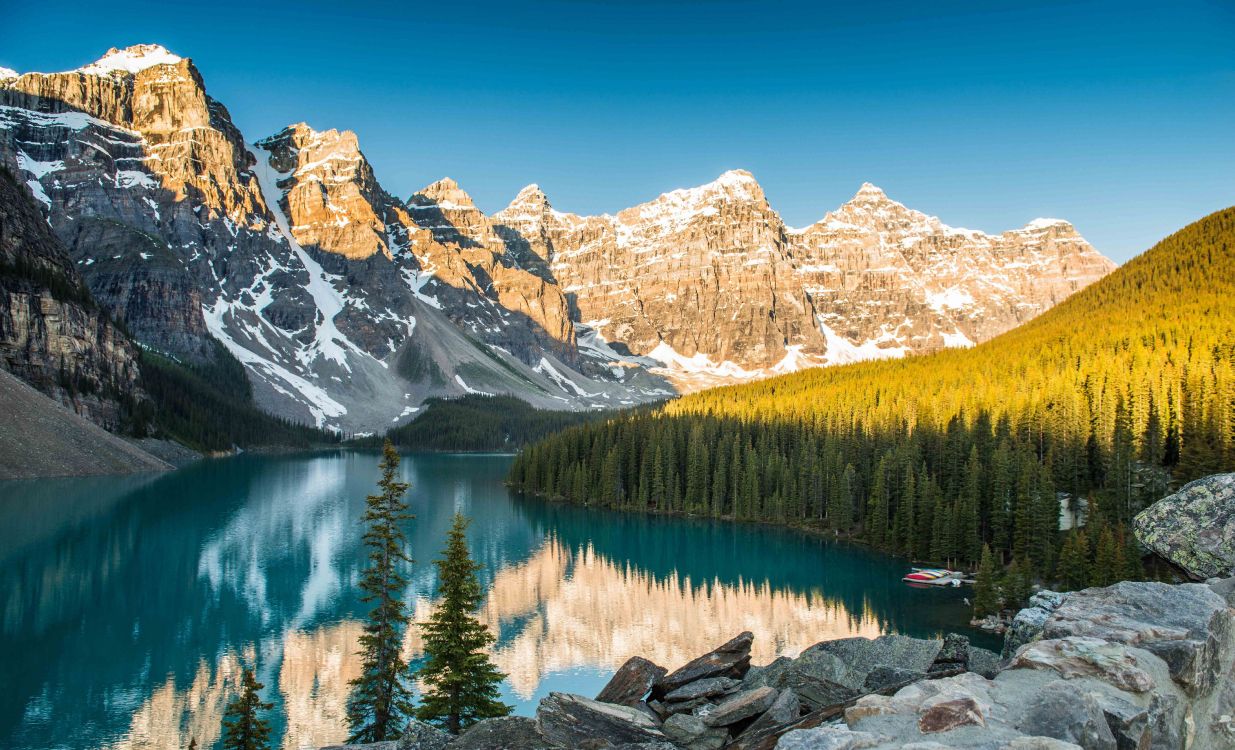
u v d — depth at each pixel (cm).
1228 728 1302
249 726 3700
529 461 19050
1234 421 8619
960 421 12094
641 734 1753
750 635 2259
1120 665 1212
